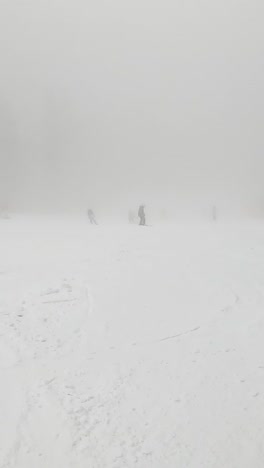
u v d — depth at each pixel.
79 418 4.43
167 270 10.73
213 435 4.34
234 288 9.23
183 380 5.28
